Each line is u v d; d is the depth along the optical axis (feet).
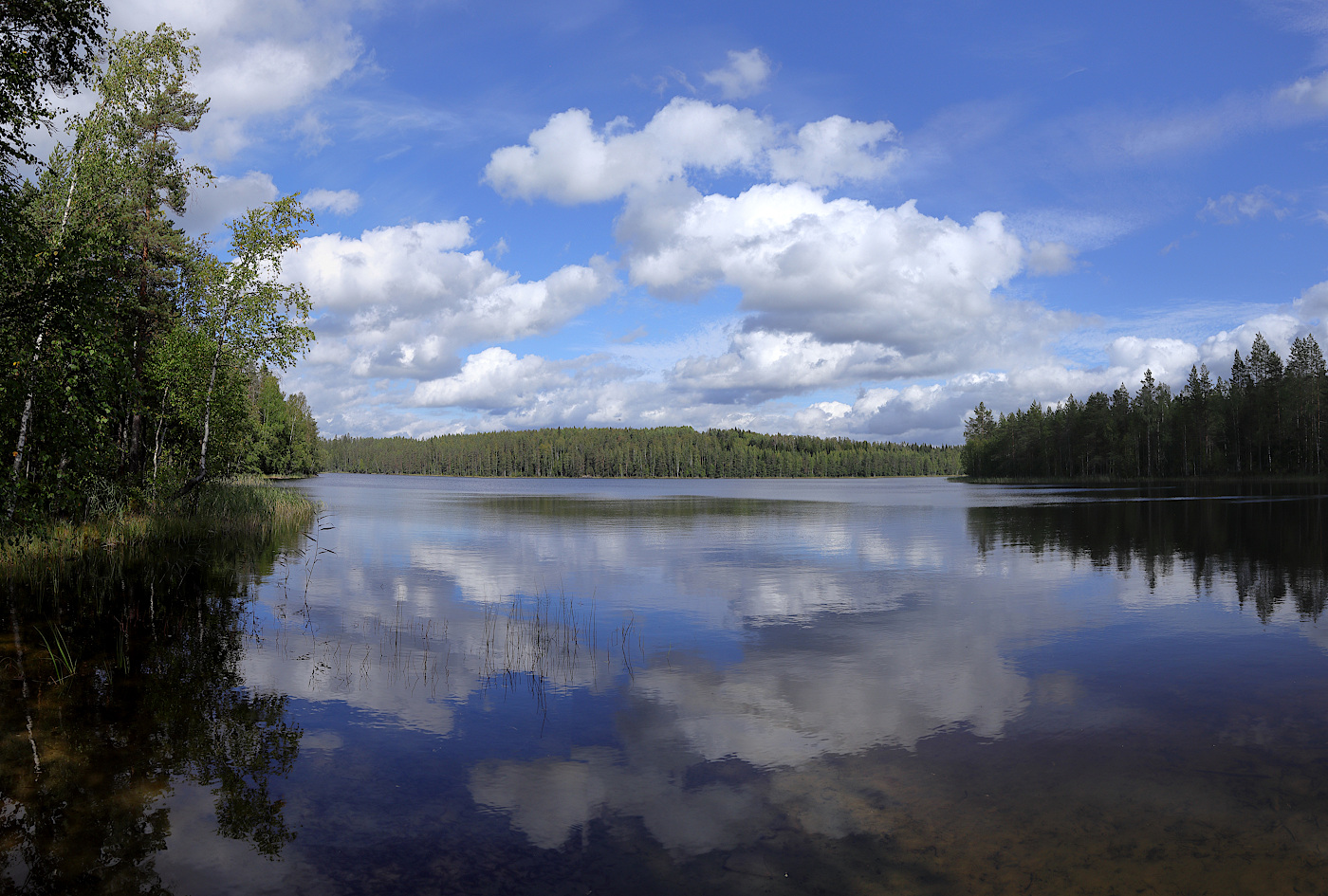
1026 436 454.81
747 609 46.50
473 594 51.06
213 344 84.33
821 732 24.72
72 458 62.39
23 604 42.11
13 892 14.46
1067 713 26.73
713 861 16.24
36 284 52.47
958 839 17.35
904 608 46.80
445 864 15.96
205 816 17.88
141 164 84.99
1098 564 66.18
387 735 23.80
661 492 290.76
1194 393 337.93
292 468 357.82
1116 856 16.57
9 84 45.50
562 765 21.70
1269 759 22.35
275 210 85.46
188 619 39.75
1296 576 58.70
